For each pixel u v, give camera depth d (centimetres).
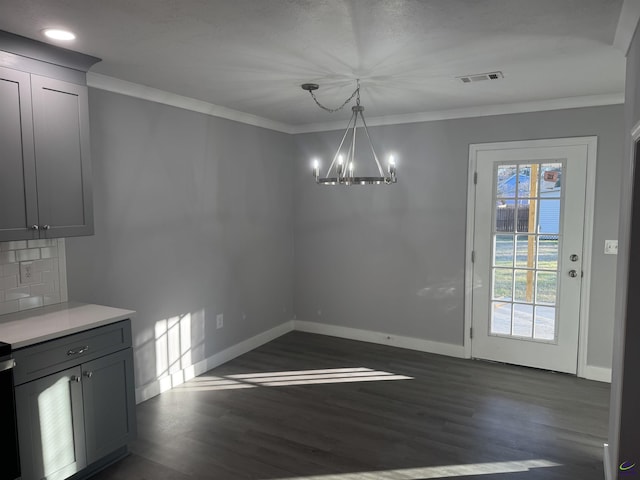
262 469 261
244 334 461
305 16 212
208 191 405
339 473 257
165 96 356
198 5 200
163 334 367
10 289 267
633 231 200
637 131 189
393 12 208
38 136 249
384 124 464
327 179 309
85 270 307
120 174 327
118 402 266
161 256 363
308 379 393
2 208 234
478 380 389
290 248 527
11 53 234
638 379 204
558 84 336
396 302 477
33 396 222
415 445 286
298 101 389
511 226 417
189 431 304
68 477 241
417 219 458
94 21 217
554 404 343
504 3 198
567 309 399
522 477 252
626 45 239
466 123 428
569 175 389
